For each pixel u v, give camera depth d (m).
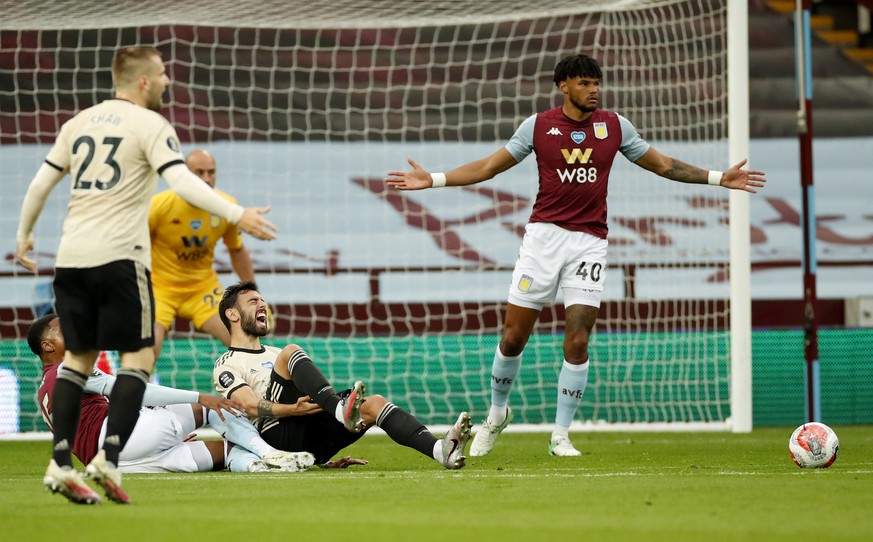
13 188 48.94
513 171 52.50
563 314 41.34
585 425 34.41
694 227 46.28
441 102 52.84
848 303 39.47
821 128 53.41
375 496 15.55
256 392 21.11
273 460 20.02
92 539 11.88
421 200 52.00
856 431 32.94
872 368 35.97
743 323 32.41
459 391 35.94
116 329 14.73
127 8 32.84
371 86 48.31
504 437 32.81
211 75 47.34
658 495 15.45
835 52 55.69
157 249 29.48
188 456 20.47
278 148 53.12
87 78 50.00
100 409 19.95
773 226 50.47
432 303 43.41
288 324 42.28
